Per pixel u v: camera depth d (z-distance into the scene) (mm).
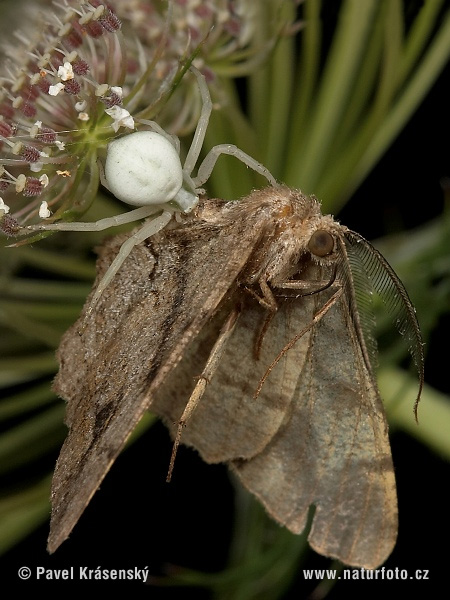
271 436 127
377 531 126
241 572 143
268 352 125
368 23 146
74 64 122
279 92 147
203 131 124
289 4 140
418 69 148
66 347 121
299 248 121
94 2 124
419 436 144
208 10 135
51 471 145
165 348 116
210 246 120
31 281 147
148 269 121
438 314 147
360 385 125
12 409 145
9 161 122
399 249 153
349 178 148
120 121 121
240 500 147
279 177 149
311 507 144
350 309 123
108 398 117
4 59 134
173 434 127
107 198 149
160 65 133
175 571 143
